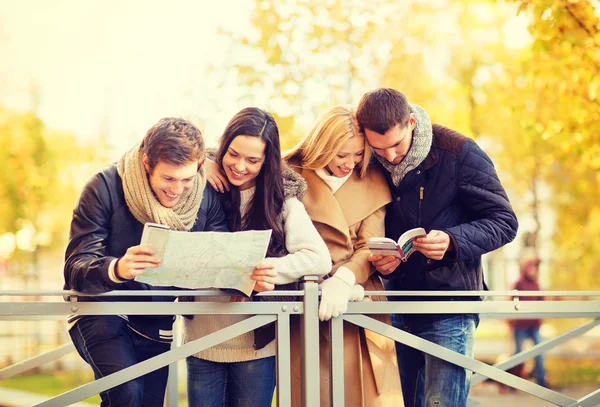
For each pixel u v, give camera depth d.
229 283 2.98
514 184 13.90
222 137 3.30
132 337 3.27
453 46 10.14
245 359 3.40
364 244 3.54
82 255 2.93
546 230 15.73
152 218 3.02
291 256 3.22
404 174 3.55
